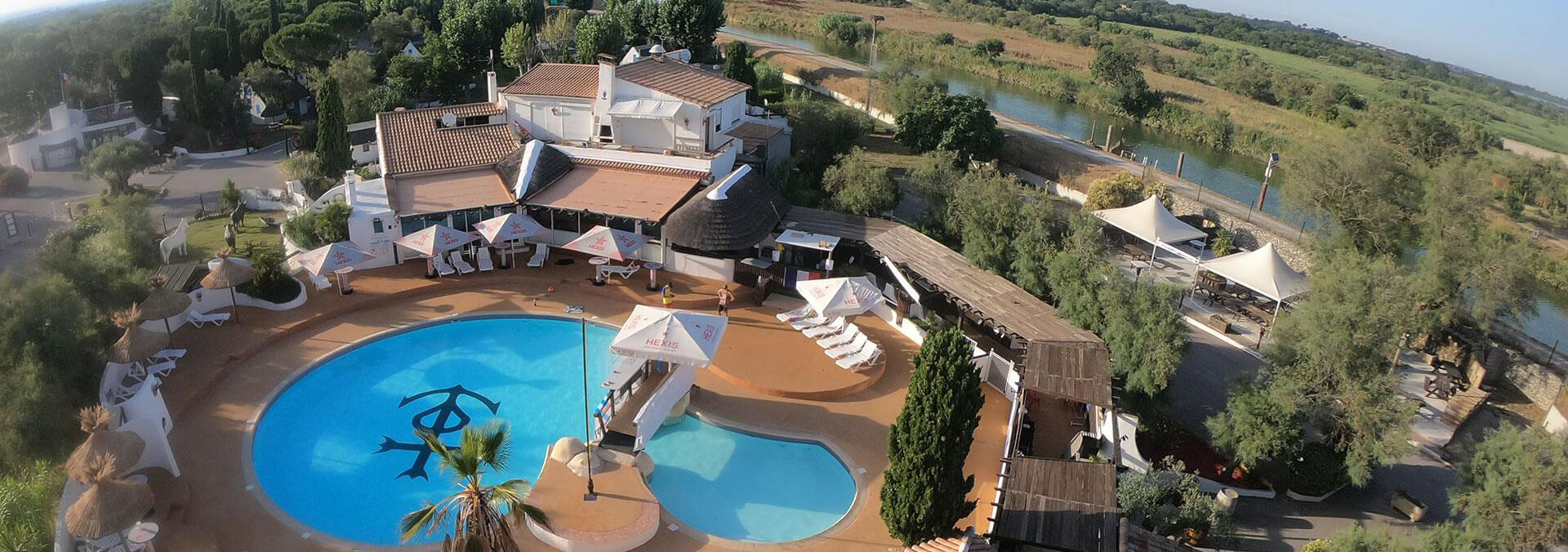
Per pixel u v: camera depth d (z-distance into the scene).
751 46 127.62
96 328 33.28
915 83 85.88
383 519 28.55
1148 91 106.25
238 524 27.31
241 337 38.28
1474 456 28.69
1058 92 117.56
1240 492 32.84
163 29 95.44
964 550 24.73
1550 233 66.44
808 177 63.00
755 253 49.09
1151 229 52.34
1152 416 35.16
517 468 31.23
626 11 95.50
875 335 42.69
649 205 47.38
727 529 28.80
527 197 48.12
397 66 80.44
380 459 31.64
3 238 54.75
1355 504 32.91
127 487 24.39
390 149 51.00
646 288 45.53
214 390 34.69
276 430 32.97
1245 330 45.69
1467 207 48.56
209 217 58.72
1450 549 25.23
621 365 34.19
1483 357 43.00
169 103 81.69
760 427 34.25
